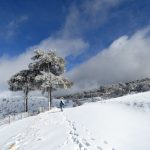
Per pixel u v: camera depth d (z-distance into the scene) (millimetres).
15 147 19188
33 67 50000
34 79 50594
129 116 23547
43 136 19406
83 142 13992
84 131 16906
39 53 49250
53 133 19094
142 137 16219
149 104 29047
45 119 28906
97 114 24109
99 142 14008
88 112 26266
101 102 39344
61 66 49594
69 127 19406
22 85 52344
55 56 49344
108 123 19750
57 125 22250
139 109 28203
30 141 19281
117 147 13727
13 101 116688
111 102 35812
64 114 28828
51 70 50469
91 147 12906
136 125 19906
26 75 52250
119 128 18422
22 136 23266
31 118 34719
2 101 116312
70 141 14781
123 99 36281
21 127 29422
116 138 15578
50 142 16375
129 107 29922
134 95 37562
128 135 16734
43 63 49500
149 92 36906
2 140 25969
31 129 25172
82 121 21328
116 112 25641
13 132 28047
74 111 29406
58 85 47875
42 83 47688
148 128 18922
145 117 23641
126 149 13688
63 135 16969
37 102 107938
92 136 15344
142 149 13820
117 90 121500
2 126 36344
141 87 117500
